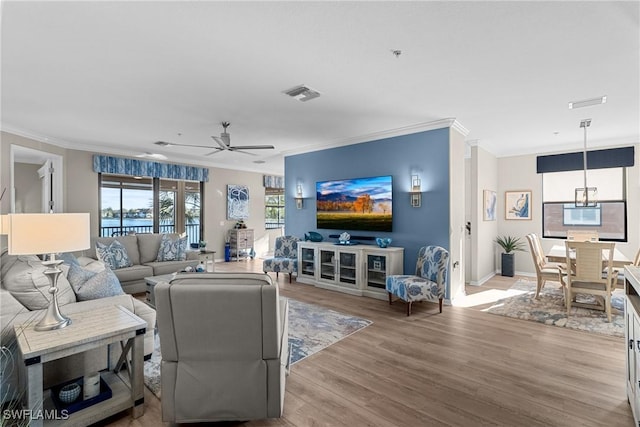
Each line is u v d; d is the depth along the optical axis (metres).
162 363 1.87
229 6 1.96
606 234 5.67
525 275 6.40
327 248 5.34
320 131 5.02
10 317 2.10
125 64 2.74
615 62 2.69
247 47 2.46
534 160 6.31
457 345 3.12
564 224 6.05
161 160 7.29
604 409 2.11
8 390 1.96
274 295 1.80
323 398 2.23
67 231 1.96
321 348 3.05
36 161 6.30
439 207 4.53
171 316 1.80
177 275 1.94
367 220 5.30
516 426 1.95
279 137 5.44
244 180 8.99
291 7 1.97
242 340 1.84
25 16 2.04
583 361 2.78
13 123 4.55
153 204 7.25
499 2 1.92
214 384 1.86
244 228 8.73
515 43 2.39
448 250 4.46
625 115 4.13
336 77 3.01
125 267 4.98
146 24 2.15
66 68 2.81
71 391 1.92
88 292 2.57
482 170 5.89
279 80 3.08
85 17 2.06
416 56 2.61
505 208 6.64
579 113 4.06
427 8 1.98
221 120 4.39
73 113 4.09
